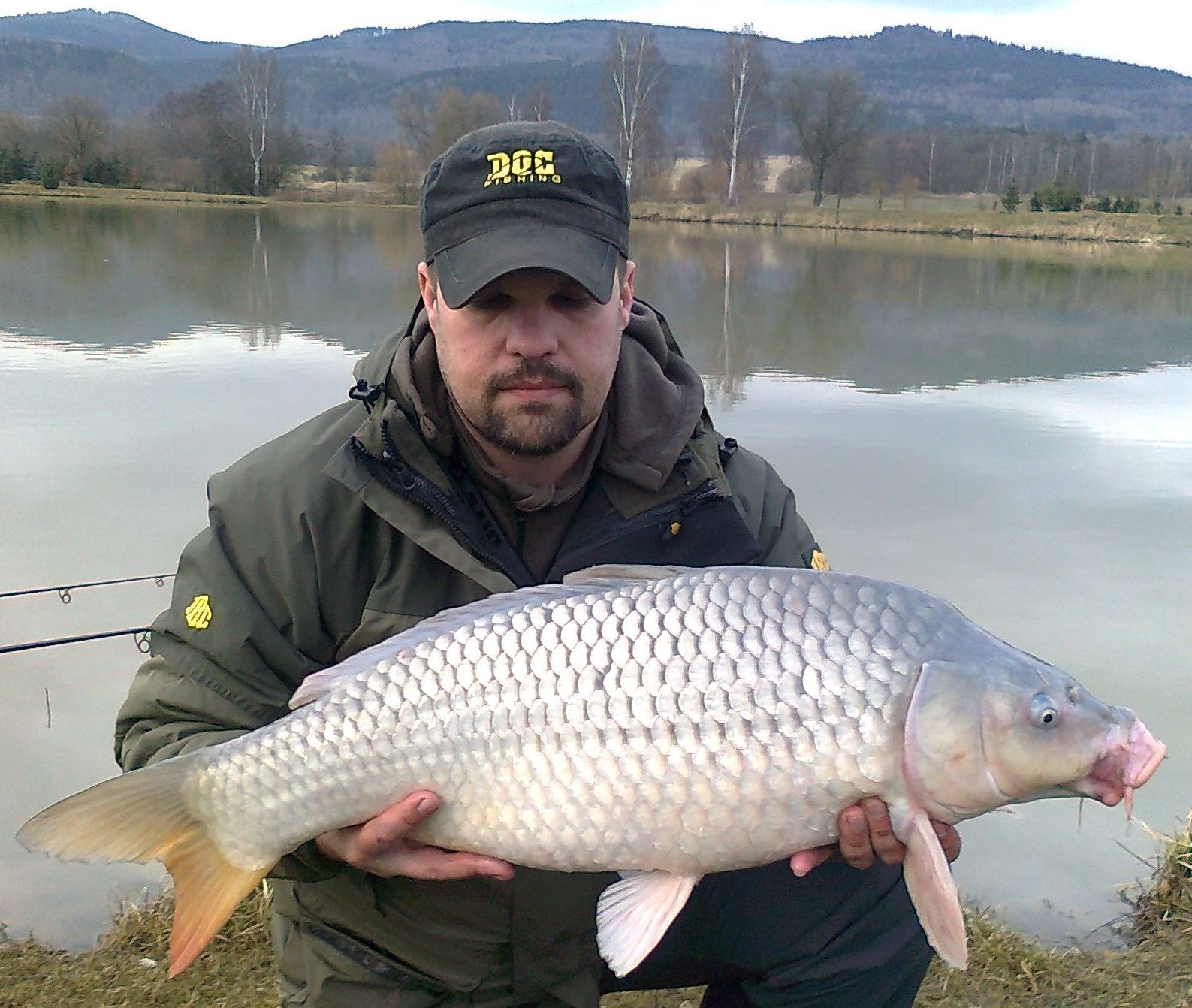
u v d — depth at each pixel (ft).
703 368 13.69
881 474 9.43
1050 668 2.85
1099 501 8.89
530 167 3.23
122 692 5.94
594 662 2.82
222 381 12.21
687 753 2.77
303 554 3.26
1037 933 4.63
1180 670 6.14
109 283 19.95
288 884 3.39
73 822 2.84
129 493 8.56
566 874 3.24
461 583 3.33
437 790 2.87
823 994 3.58
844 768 2.75
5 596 6.18
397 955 3.33
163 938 4.49
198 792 2.93
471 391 3.22
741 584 2.88
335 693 2.92
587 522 3.51
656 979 3.69
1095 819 5.34
